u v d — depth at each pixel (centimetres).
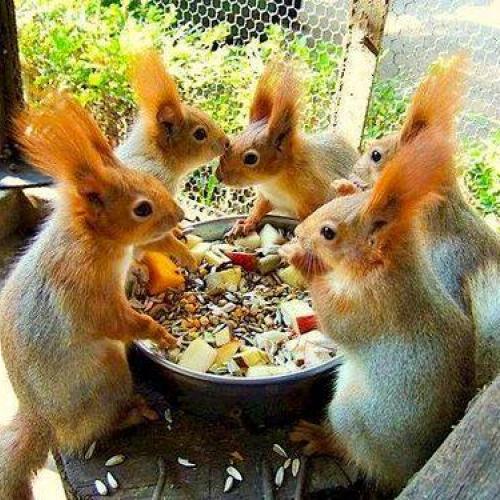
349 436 44
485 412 31
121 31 82
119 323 44
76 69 77
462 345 43
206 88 75
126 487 44
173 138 55
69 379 44
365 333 42
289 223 57
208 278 51
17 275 45
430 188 38
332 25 78
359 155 61
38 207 71
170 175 56
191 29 84
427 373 42
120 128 75
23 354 44
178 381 46
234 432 47
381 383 42
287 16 78
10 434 46
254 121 57
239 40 83
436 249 50
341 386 45
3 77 68
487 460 31
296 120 55
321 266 43
